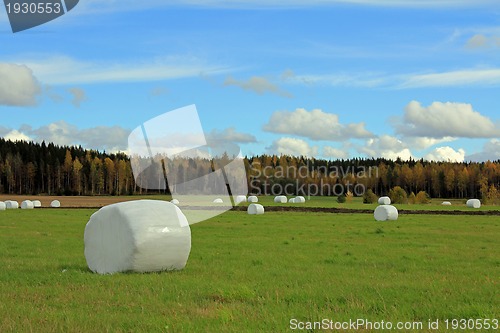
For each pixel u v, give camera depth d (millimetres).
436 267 18891
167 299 12977
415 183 137125
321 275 16969
